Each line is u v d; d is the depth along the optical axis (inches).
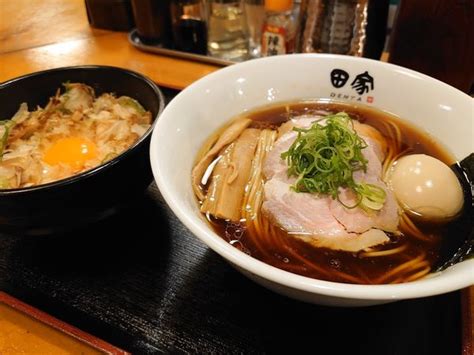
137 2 16.2
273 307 7.9
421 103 10.3
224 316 7.8
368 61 10.8
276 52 15.1
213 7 15.7
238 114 10.9
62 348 7.5
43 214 8.0
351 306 7.0
